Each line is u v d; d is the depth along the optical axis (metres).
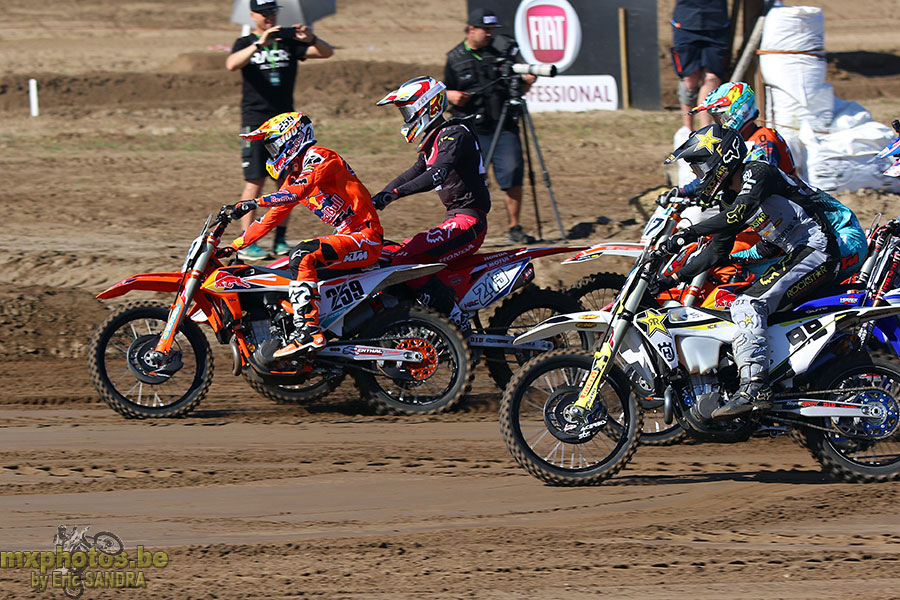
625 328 20.38
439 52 98.88
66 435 24.14
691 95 45.12
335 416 26.22
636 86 72.25
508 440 20.55
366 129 66.31
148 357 25.00
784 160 23.98
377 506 19.86
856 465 21.06
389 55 95.94
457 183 26.73
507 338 26.75
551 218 45.44
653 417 24.98
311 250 24.98
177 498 20.23
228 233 43.81
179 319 25.05
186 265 25.19
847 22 116.69
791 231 20.86
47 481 21.09
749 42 45.47
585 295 29.02
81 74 81.44
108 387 25.25
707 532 18.61
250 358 25.55
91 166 57.25
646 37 71.81
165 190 52.00
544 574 16.73
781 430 21.41
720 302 22.30
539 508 19.77
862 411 20.67
